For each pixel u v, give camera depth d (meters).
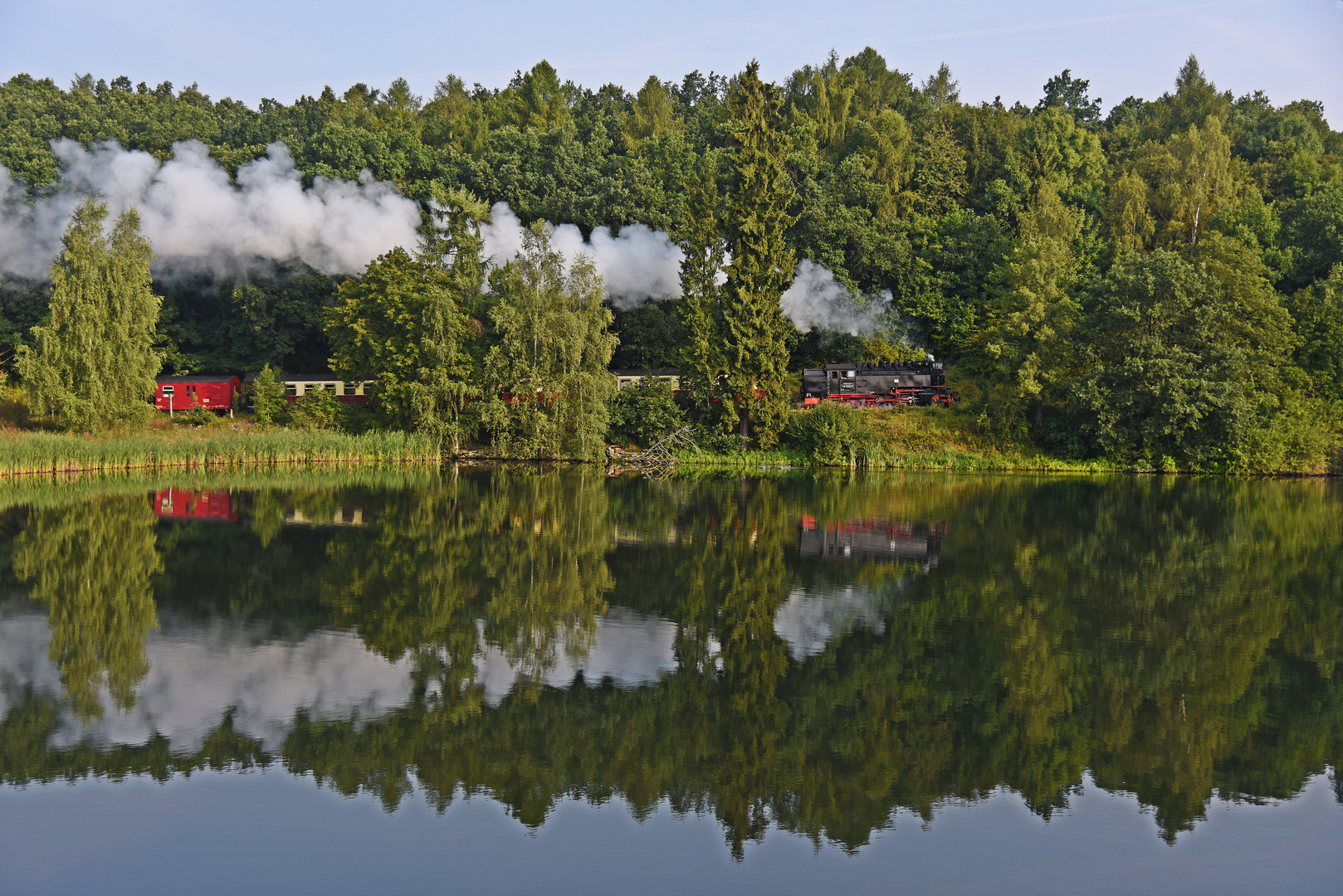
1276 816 15.20
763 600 27.86
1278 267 86.25
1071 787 16.16
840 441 70.00
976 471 68.06
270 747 17.53
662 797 15.83
